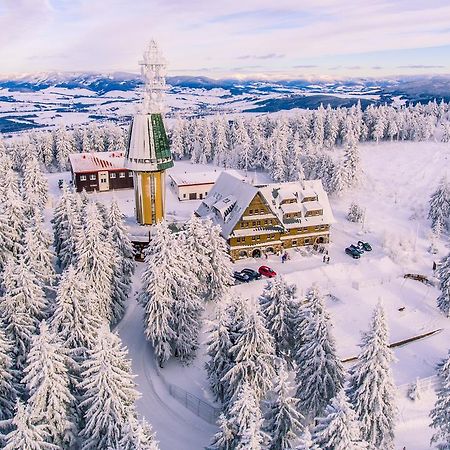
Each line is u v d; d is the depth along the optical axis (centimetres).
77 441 3234
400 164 12612
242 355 3588
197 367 4556
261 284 5962
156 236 4641
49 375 3011
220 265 5200
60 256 5494
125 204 9369
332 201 9775
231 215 6769
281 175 11062
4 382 3322
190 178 10175
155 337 4378
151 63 6650
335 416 2470
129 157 6944
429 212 8588
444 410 3278
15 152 12531
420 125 15212
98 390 3097
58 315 3625
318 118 14188
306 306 3772
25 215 6284
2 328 3688
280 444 3072
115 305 4994
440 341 5091
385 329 3120
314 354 3466
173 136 13950
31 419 2933
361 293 6028
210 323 5047
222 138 13512
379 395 3130
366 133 15038
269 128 15138
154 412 4047
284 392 3038
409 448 3709
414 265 6862
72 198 6047
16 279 3900
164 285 4362
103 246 4812
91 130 13788
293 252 7012
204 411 4012
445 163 12562
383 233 7856
